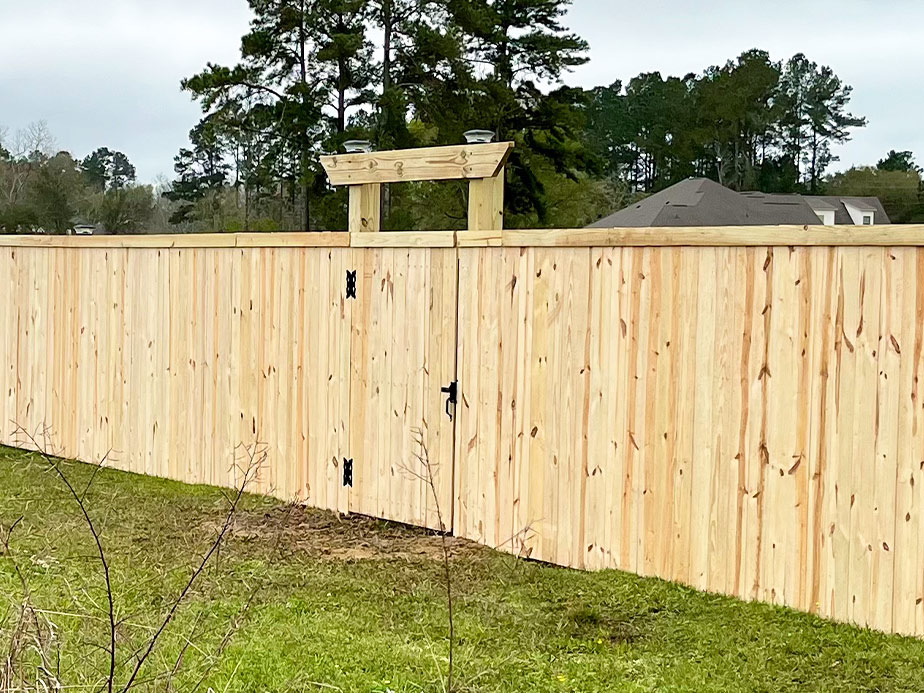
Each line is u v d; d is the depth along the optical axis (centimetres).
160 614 488
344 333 752
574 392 625
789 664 461
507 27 3012
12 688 332
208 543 658
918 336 491
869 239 505
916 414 491
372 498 735
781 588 538
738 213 1681
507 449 658
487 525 670
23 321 1014
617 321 605
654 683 438
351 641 483
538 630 507
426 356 702
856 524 511
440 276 694
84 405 955
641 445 594
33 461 954
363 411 740
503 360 661
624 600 552
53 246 977
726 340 559
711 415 564
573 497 625
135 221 3675
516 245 652
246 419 820
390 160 721
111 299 927
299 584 579
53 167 3716
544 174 3406
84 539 656
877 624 504
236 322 827
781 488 538
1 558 598
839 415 517
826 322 522
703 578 568
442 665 451
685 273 575
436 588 576
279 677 433
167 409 880
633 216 1725
